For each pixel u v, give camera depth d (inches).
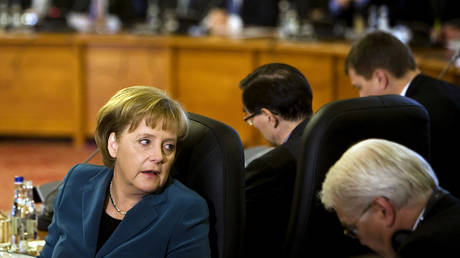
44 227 272.2
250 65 666.2
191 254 201.5
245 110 269.6
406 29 719.1
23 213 258.4
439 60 505.7
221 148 209.3
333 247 223.0
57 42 693.3
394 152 167.8
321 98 641.0
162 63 689.6
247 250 245.4
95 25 810.2
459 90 303.1
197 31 746.2
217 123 216.1
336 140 209.6
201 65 682.8
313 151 209.3
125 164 203.2
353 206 165.6
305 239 218.1
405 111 220.5
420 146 225.8
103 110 206.1
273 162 243.1
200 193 212.5
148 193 208.7
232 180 208.2
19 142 743.7
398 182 162.7
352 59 314.3
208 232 205.9
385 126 216.1
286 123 260.5
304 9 842.2
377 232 166.1
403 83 307.6
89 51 697.0
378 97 222.1
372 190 163.2
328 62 631.8
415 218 164.1
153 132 200.2
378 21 764.0
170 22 755.4
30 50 701.3
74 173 227.5
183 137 207.8
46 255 223.8
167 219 203.6
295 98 257.6
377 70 306.3
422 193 164.1
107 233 213.6
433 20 754.8
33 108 712.4
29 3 865.5
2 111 716.0
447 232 156.9
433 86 300.7
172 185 210.5
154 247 203.3
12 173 599.5
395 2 762.2
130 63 694.5
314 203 213.0
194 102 691.4
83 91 703.7
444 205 163.2
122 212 213.6
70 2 847.7
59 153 689.0
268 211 242.2
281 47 650.2
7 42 699.4
